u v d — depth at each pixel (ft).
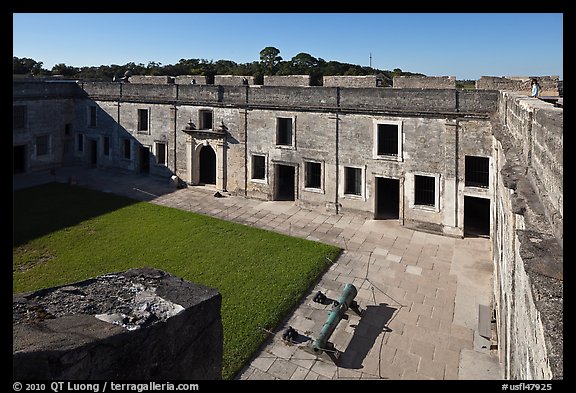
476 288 57.82
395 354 44.34
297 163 89.71
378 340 46.68
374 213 83.46
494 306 48.96
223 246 69.72
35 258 63.26
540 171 22.81
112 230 75.41
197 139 100.89
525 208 21.72
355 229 79.00
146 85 107.14
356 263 65.10
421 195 79.66
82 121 119.65
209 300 19.52
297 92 87.97
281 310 50.96
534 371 16.89
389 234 76.79
